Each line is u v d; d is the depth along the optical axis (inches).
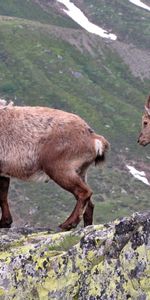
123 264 588.7
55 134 922.1
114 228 616.1
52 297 628.1
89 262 622.5
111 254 605.0
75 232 715.4
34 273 655.1
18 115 946.1
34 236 825.5
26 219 7224.4
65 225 900.6
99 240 629.6
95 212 7849.4
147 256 575.8
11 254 703.1
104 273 599.8
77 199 912.3
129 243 592.1
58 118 936.3
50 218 7258.9
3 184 968.3
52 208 7470.5
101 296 590.9
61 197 7770.7
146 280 568.7
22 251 702.5
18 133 936.3
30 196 7691.9
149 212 604.1
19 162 936.3
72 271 629.9
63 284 628.7
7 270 674.8
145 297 562.6
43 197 7711.6
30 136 931.3
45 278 645.3
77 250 638.5
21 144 933.2
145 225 588.1
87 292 603.5
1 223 966.4
